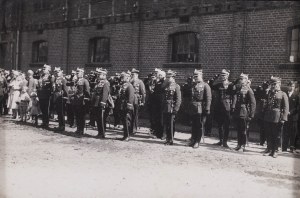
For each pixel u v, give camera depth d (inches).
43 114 454.6
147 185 227.9
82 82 406.0
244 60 491.8
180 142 388.5
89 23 675.4
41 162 275.9
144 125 523.8
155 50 583.5
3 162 268.5
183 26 550.3
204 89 360.5
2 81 575.8
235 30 498.3
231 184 236.4
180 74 552.4
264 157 326.0
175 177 248.7
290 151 359.9
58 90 431.5
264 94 386.3
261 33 478.6
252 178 252.5
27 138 377.1
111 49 640.4
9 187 211.6
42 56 784.3
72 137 392.2
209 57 523.8
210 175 257.0
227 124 367.6
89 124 484.4
